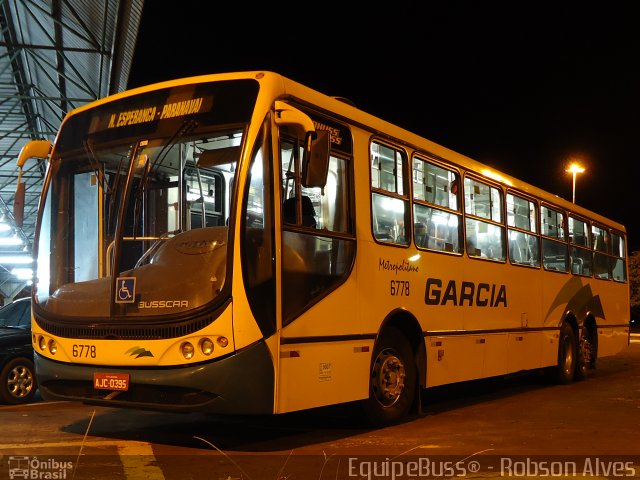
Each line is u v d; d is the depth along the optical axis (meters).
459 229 10.05
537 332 12.28
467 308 10.02
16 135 25.61
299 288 6.93
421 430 8.29
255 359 6.36
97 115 7.74
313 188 7.33
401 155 8.91
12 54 18.81
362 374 7.76
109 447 7.16
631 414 9.69
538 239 12.72
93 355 6.83
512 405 10.59
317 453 6.98
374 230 8.15
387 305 8.23
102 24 15.16
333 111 7.76
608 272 16.33
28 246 35.81
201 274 6.55
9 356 10.09
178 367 6.40
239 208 6.50
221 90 7.03
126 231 7.04
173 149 7.20
